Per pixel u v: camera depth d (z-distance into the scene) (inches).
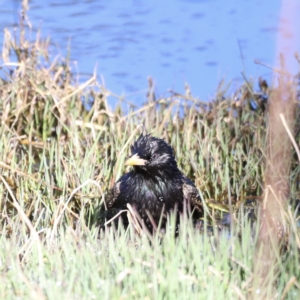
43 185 491.5
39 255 331.0
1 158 519.5
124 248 345.4
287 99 550.3
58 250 344.8
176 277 298.5
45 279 309.4
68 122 615.5
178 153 552.7
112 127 577.9
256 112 619.8
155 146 446.3
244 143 591.2
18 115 597.6
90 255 328.8
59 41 810.8
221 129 590.6
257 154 550.3
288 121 527.5
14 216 450.9
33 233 342.3
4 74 687.1
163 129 593.9
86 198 472.4
